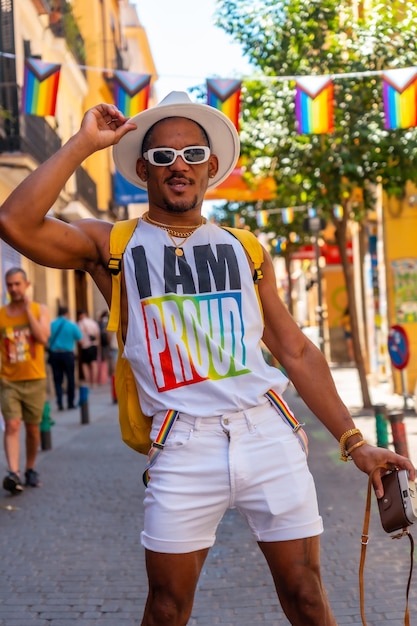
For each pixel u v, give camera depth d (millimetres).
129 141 3084
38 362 8234
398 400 15648
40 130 18625
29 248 2783
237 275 2924
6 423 8172
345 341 28906
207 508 2797
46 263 2863
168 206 2922
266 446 2826
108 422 14586
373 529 6371
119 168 3203
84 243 2904
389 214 16531
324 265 28797
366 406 14039
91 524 6906
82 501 7828
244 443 2801
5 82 16922
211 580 5359
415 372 16500
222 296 2889
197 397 2801
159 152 2918
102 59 30766
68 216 24375
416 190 16281
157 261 2883
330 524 6594
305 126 8414
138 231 2955
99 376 24438
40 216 2746
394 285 16516
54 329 17312
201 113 2982
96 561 5828
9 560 5891
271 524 2852
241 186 16484
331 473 8742
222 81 8188
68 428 13883
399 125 8102
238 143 3121
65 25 23234
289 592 2885
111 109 2906
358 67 11781
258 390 2848
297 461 2885
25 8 18297
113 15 34312
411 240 16453
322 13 12062
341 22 12508
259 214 20391
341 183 12656
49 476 9195
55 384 17328
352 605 4727
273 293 3055
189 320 2822
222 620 4621
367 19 11844
